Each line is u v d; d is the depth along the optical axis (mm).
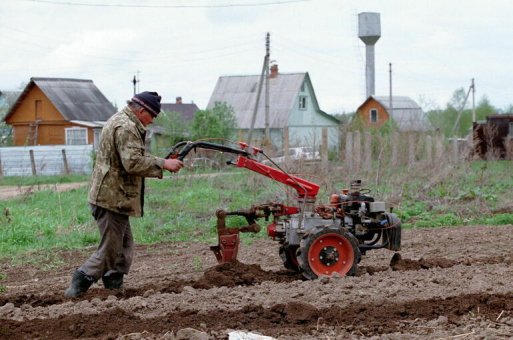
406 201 19797
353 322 8062
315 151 25656
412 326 7953
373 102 68000
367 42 71938
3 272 12328
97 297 9086
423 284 9477
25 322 8047
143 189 9414
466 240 14219
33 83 51000
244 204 18750
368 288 9273
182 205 19094
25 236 15383
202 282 9836
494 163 29219
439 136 31781
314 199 10227
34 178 34062
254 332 7766
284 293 9070
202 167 27812
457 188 21547
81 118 50469
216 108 45906
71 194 22969
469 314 8344
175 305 8648
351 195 10516
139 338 7539
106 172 9086
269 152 24047
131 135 9000
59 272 12273
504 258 11602
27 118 51875
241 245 14164
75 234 15531
